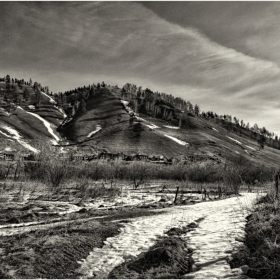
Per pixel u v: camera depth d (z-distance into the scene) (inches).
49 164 1023.6
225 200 816.3
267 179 1270.9
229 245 301.7
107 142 4466.0
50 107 6806.1
